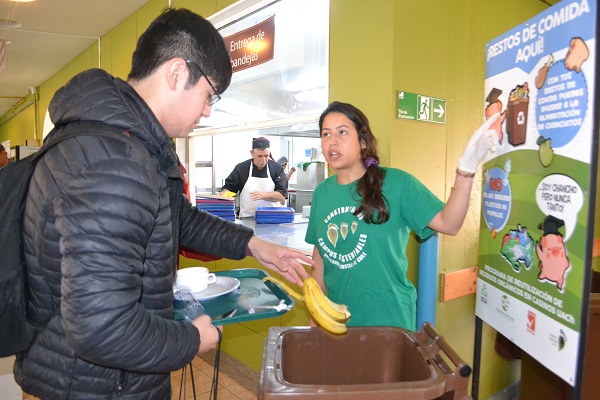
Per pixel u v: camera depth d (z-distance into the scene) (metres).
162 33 0.92
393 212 1.60
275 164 4.03
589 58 0.90
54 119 0.91
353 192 1.66
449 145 2.23
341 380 1.16
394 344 1.16
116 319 0.75
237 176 3.90
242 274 1.55
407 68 1.97
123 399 0.95
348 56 2.11
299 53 2.59
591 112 0.89
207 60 0.94
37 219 0.85
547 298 1.05
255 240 1.45
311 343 1.15
